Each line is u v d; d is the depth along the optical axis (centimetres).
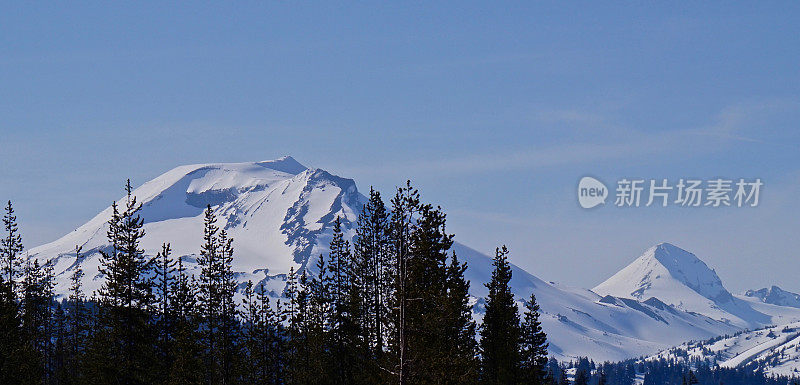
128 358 7756
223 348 8281
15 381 8125
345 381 8312
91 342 8106
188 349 7994
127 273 7756
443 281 6562
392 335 6325
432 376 6141
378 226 8112
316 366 8450
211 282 8438
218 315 8356
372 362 7200
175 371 7944
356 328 8175
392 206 6259
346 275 8519
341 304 8362
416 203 6244
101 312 7788
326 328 8469
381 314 7662
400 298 5938
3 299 8531
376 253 8106
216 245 8588
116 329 7688
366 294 8131
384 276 7106
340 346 8325
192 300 8219
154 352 7969
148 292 7850
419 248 6369
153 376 7900
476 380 6925
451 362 6247
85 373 8094
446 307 6300
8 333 8231
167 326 8069
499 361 8562
